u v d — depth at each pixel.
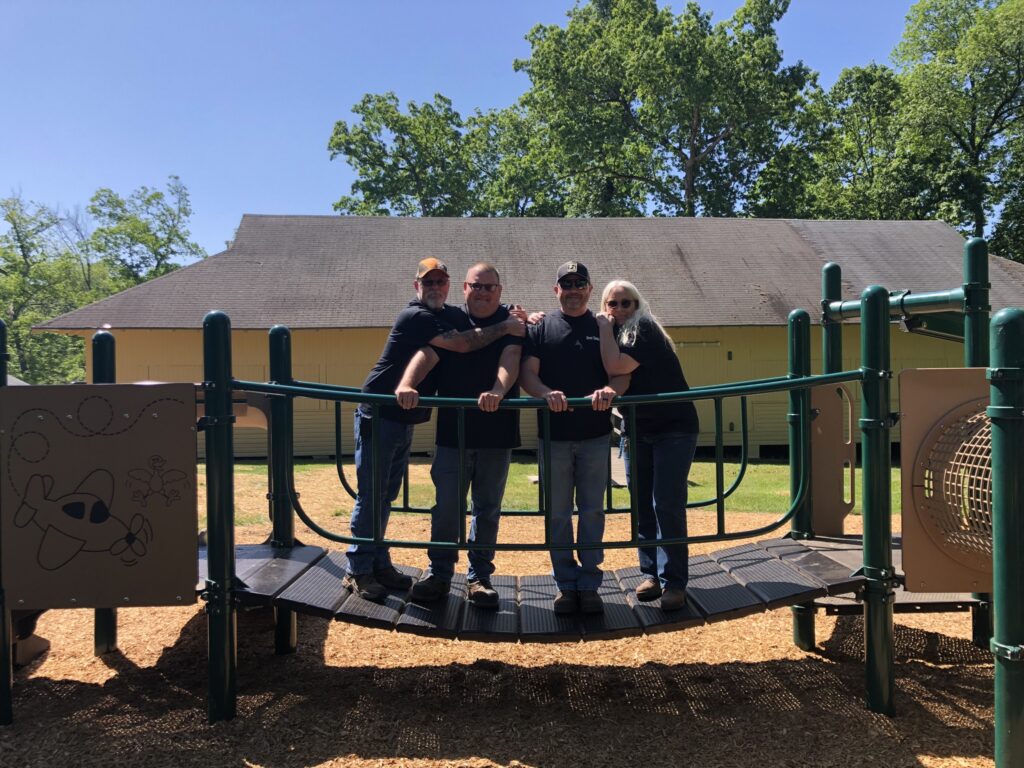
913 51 35.28
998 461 2.47
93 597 3.12
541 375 3.42
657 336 3.40
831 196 33.16
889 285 16.78
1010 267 18.28
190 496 3.10
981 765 2.82
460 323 3.46
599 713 3.35
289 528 4.27
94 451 3.10
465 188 39.19
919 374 3.29
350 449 15.51
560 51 32.97
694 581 3.74
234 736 3.08
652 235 18.73
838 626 4.59
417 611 3.38
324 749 2.97
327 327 14.86
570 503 3.39
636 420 3.42
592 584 3.37
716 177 34.28
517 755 2.93
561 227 18.94
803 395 3.57
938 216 28.48
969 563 3.28
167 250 49.12
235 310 15.20
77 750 2.96
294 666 3.93
